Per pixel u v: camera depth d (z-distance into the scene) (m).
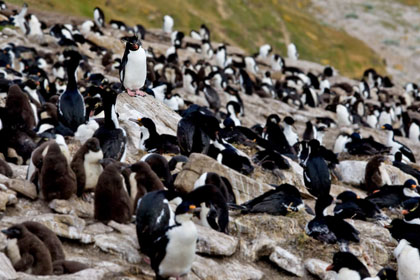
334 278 11.99
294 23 75.81
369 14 91.38
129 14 61.22
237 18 70.81
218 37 66.31
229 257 12.10
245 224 13.11
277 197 13.65
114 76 33.28
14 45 34.28
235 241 12.20
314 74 53.00
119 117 17.44
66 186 11.34
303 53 70.56
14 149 14.05
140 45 18.16
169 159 15.68
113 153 13.02
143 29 51.00
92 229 10.93
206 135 15.51
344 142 25.38
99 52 38.81
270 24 72.81
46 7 51.28
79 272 9.25
